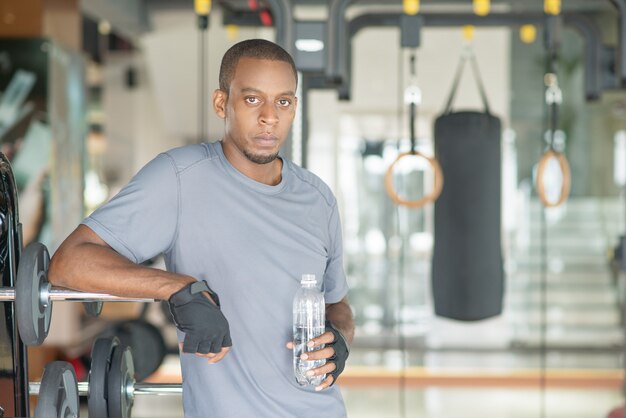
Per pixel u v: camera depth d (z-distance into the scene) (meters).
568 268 10.59
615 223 10.58
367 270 10.11
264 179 2.23
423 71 9.91
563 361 9.78
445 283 5.75
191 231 2.17
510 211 10.49
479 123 5.59
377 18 5.46
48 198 7.00
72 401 2.40
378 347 10.14
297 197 2.26
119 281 2.00
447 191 5.66
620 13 3.89
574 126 10.44
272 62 2.11
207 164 2.19
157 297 1.99
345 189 9.85
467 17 5.36
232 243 2.17
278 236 2.21
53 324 7.34
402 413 7.21
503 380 8.73
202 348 1.96
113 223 2.09
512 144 10.38
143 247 2.13
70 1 7.64
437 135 5.70
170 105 8.77
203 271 2.17
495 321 10.30
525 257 10.53
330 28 3.96
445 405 7.61
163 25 8.53
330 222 2.36
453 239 5.68
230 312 2.17
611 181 10.53
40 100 6.99
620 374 8.96
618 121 10.45
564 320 10.51
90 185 8.63
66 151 7.47
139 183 2.13
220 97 2.20
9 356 2.47
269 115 2.10
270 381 2.18
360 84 9.80
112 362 2.50
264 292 2.18
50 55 7.02
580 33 5.53
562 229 10.61
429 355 10.00
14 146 6.98
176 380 7.29
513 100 10.22
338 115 9.68
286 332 2.19
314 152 9.54
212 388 2.16
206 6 5.08
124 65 8.73
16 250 2.42
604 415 7.26
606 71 5.51
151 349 5.72
